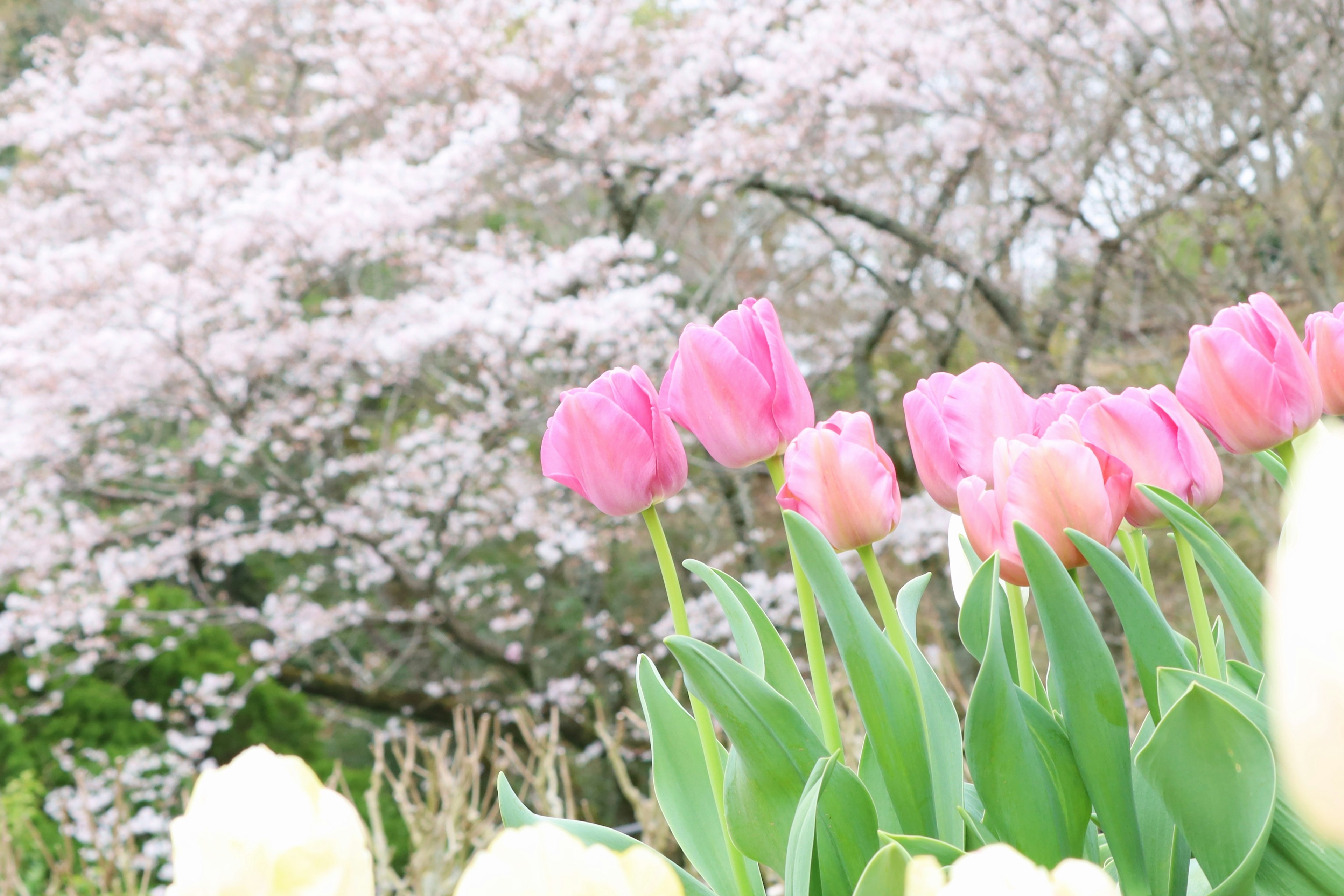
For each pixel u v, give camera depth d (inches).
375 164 231.1
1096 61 208.4
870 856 24.3
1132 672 110.2
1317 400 26.5
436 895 106.0
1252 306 28.0
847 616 24.3
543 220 324.5
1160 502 24.6
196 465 304.8
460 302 232.5
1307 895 19.9
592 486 27.3
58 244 273.7
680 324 265.1
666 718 30.6
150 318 211.3
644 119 255.6
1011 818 23.3
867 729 24.4
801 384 28.2
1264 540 185.8
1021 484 24.2
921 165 259.6
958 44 223.0
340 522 258.8
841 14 227.1
